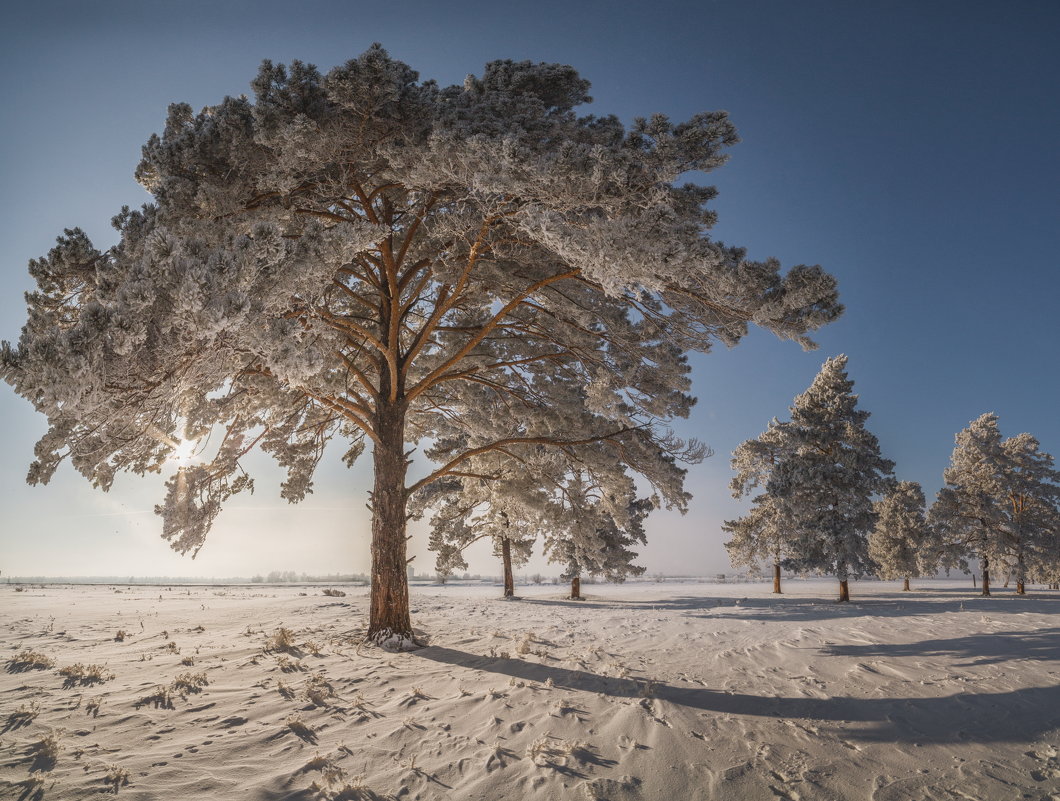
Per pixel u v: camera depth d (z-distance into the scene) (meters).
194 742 6.15
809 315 8.41
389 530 12.23
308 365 7.04
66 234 9.36
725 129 8.27
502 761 5.70
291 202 10.38
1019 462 40.22
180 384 7.65
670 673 8.88
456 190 10.29
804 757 5.82
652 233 7.97
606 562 34.62
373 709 7.25
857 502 29.48
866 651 10.45
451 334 14.96
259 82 9.21
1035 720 6.77
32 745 5.97
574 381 15.27
